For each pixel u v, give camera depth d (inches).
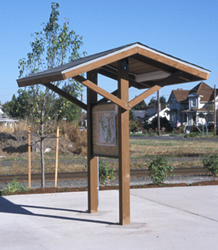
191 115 2672.2
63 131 1052.5
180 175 573.3
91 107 297.6
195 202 338.6
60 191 409.4
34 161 761.6
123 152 254.2
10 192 398.3
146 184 474.0
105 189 429.1
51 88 298.7
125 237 228.7
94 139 294.5
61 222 269.4
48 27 430.3
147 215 287.7
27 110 431.8
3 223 267.6
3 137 972.6
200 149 1069.1
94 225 259.6
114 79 338.6
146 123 2829.7
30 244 217.0
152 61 268.5
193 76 279.4
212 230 243.3
